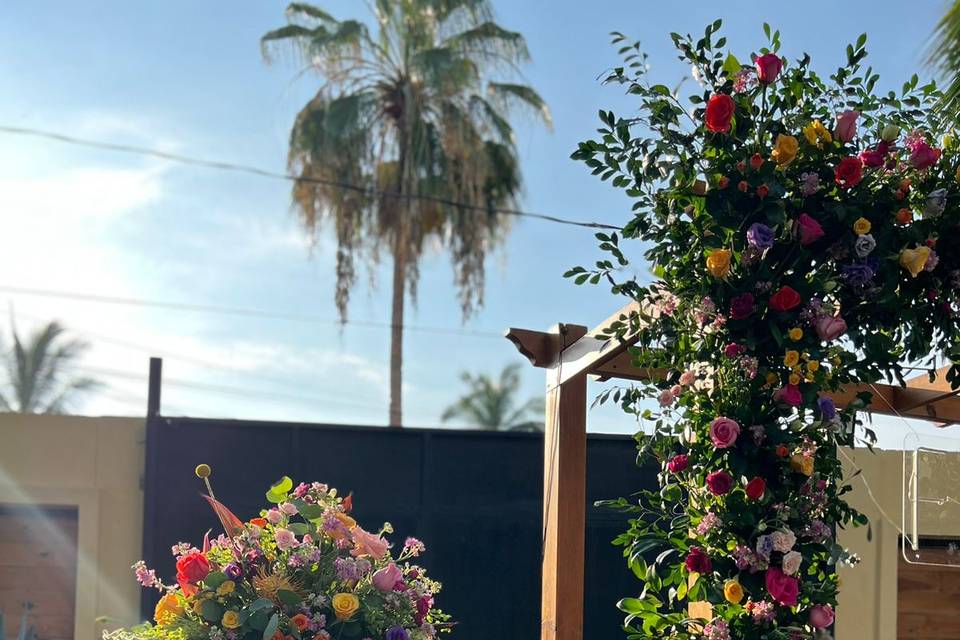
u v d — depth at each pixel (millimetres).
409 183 16125
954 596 5914
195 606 3086
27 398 24047
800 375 2600
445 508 6035
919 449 4078
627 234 2748
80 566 5750
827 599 2678
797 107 2773
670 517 2912
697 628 2797
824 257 2715
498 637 5988
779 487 2654
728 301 2672
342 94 16344
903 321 2797
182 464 5828
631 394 2877
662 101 2721
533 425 23750
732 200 2654
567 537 3816
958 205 2801
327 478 5965
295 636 3018
